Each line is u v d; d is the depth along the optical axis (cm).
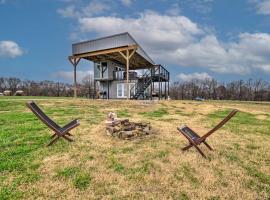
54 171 328
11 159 368
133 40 1642
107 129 573
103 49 1611
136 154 416
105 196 263
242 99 5459
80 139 510
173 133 602
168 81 2553
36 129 589
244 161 399
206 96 5803
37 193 264
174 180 312
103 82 2197
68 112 980
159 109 1226
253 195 276
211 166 369
